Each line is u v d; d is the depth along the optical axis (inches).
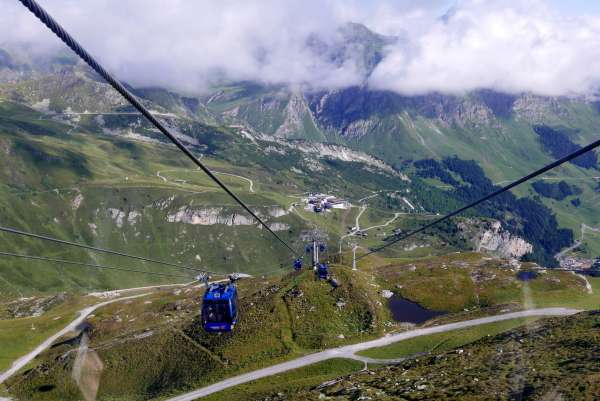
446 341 4618.6
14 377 5812.0
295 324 5433.1
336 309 5605.3
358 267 7406.5
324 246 4131.4
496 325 4847.4
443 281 6269.7
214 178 952.9
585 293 5536.4
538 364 2225.6
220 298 1636.3
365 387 2940.5
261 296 6141.7
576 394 1775.3
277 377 4493.1
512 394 1893.5
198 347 5477.4
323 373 4456.2
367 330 5260.8
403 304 5846.5
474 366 2719.0
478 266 6796.3
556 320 3324.3
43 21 438.3
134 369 5477.4
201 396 4382.4
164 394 4808.1
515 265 6648.6
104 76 557.3
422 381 2738.7
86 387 3080.7
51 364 5846.5
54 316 7859.3
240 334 5467.5
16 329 7386.8
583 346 2480.3
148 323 6801.2
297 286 6023.6
